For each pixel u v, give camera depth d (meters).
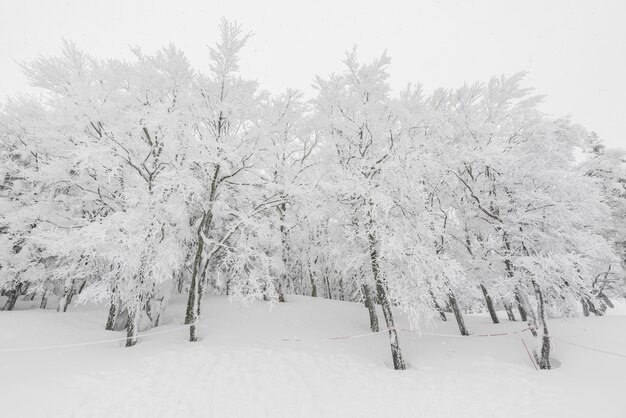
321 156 15.61
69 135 10.62
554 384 8.20
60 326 11.16
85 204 12.95
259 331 11.80
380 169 10.63
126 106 11.48
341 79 13.26
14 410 5.93
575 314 10.21
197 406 6.82
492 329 12.94
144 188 10.25
